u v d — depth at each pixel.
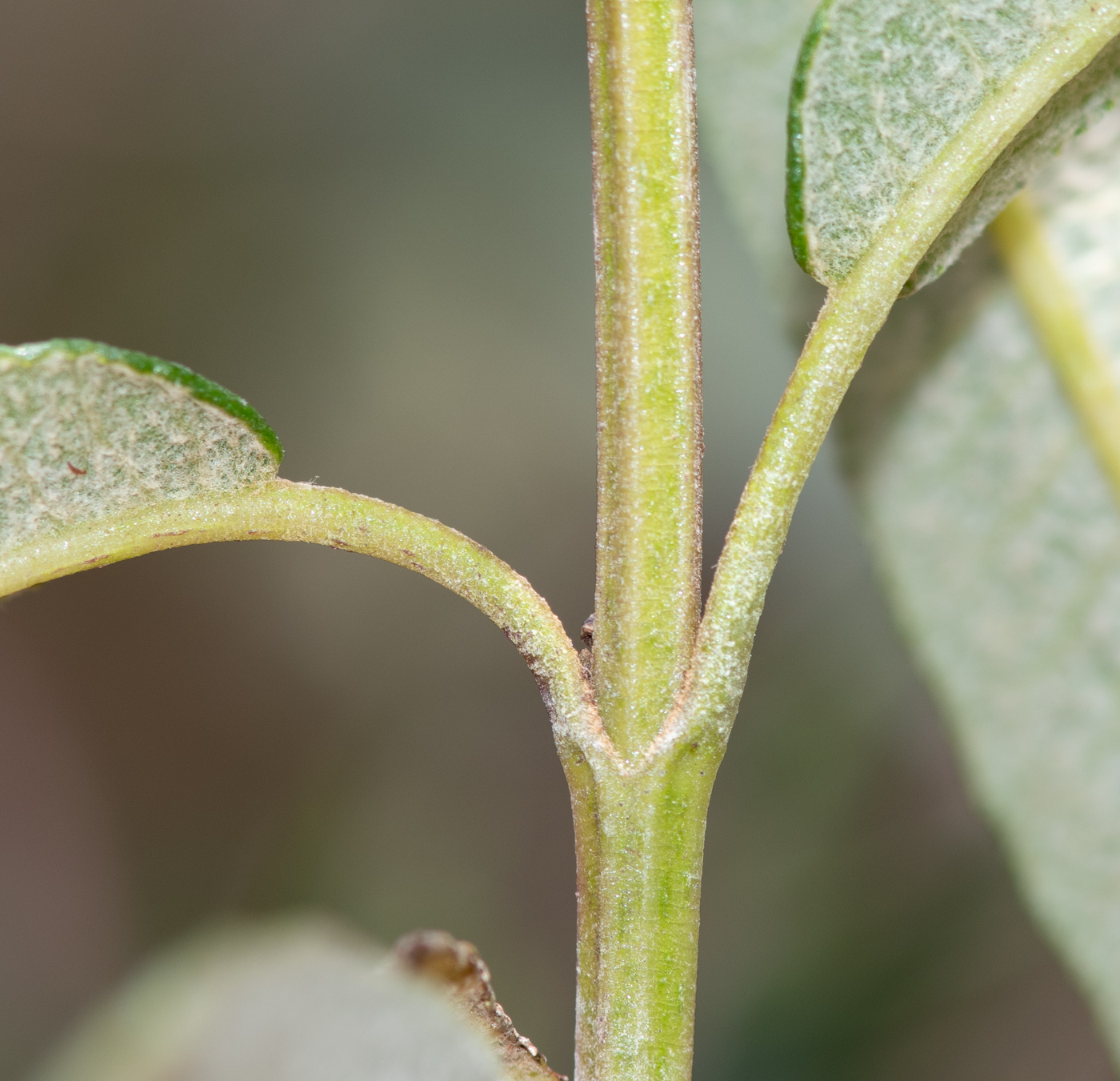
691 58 0.19
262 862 0.46
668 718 0.19
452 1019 0.17
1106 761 0.22
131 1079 0.17
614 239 0.19
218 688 0.54
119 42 0.51
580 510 0.52
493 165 0.50
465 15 0.49
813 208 0.19
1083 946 0.22
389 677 0.51
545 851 0.47
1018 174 0.19
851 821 0.32
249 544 0.55
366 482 0.51
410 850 0.46
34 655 0.55
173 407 0.19
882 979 0.30
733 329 0.47
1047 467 0.22
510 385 0.51
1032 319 0.22
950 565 0.22
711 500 0.47
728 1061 0.30
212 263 0.51
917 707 0.34
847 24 0.19
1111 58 0.19
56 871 0.53
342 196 0.51
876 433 0.22
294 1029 0.17
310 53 0.51
